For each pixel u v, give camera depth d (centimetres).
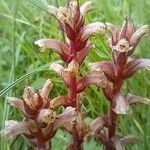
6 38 23
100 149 17
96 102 19
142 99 13
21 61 21
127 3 23
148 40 20
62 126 13
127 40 13
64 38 15
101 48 19
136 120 18
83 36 13
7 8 23
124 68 13
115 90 13
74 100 13
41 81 19
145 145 17
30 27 22
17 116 18
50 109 12
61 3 21
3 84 19
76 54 13
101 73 13
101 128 14
